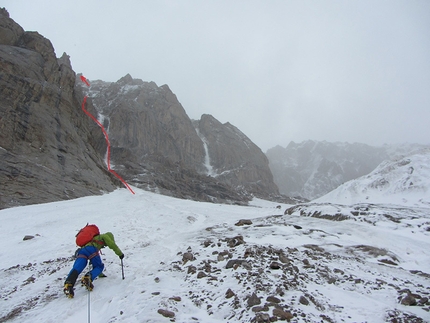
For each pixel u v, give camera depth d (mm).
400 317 4332
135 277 6734
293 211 23719
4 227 17359
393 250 11344
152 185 76000
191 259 7703
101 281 6492
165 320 4184
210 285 5707
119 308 4824
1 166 28891
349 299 5137
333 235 13008
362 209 19656
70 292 5535
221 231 14133
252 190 125875
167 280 6262
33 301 5660
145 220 20984
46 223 18500
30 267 8805
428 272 9008
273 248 8305
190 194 84875
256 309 4355
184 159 131125
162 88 155375
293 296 4930
